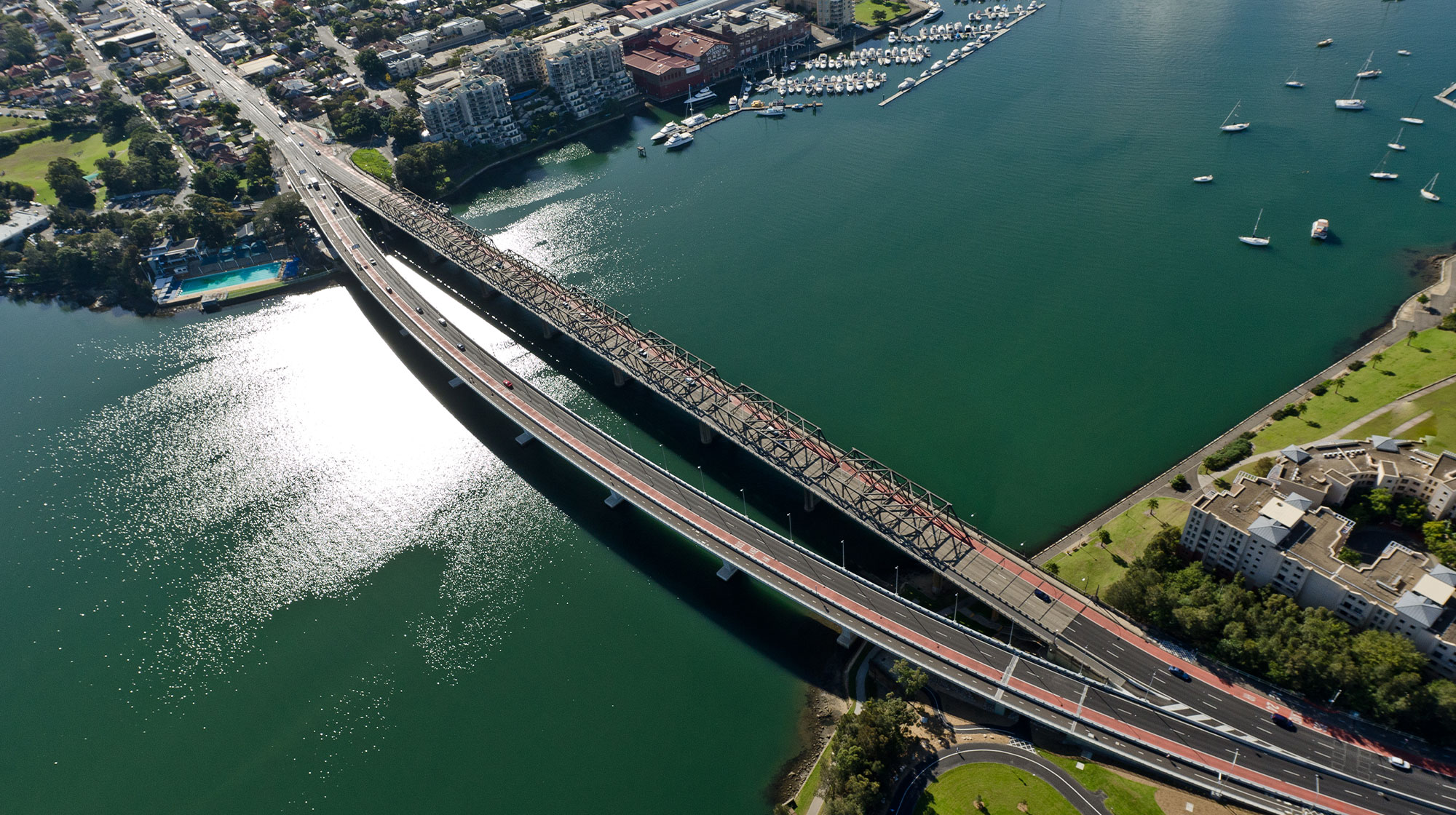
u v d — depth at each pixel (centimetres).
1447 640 18175
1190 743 18462
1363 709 18525
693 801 19325
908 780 18888
